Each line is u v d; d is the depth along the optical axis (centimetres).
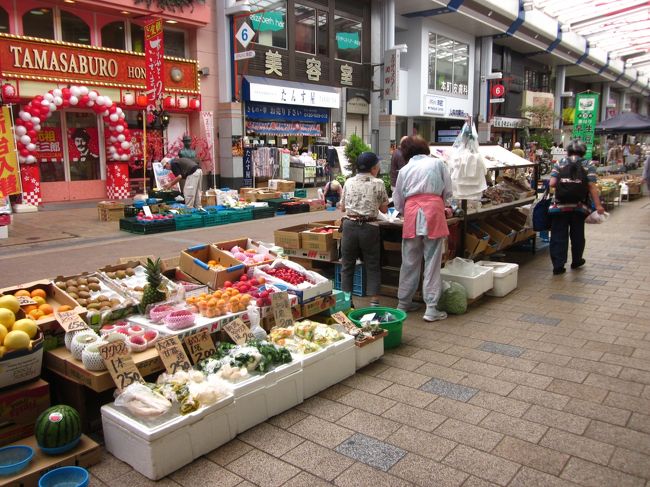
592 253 867
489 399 371
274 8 1803
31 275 706
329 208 1389
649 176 1317
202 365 354
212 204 1298
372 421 344
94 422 340
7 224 973
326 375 390
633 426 333
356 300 611
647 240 972
